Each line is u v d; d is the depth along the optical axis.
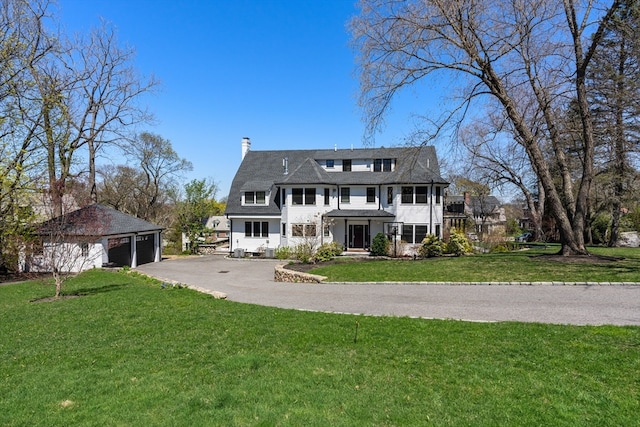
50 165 20.03
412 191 28.45
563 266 13.82
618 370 5.06
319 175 30.50
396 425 3.82
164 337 7.07
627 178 26.84
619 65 16.77
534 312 8.48
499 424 3.83
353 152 32.53
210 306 9.88
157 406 4.26
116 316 8.85
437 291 11.34
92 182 27.86
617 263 14.04
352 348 6.25
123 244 24.98
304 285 14.00
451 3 15.38
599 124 21.02
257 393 4.56
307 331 7.25
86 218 18.70
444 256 21.95
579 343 6.12
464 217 33.41
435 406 4.20
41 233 15.89
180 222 41.12
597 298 9.55
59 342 6.88
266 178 33.91
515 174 34.91
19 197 18.36
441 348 6.11
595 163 28.25
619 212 30.09
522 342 6.27
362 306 9.78
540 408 4.13
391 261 19.19
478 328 7.17
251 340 6.79
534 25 15.81
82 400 4.47
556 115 18.48
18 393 4.69
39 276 19.75
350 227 30.41
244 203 32.56
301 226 29.86
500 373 5.07
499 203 63.66
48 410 4.23
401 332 7.04
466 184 41.69
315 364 5.54
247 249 32.12
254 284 15.40
